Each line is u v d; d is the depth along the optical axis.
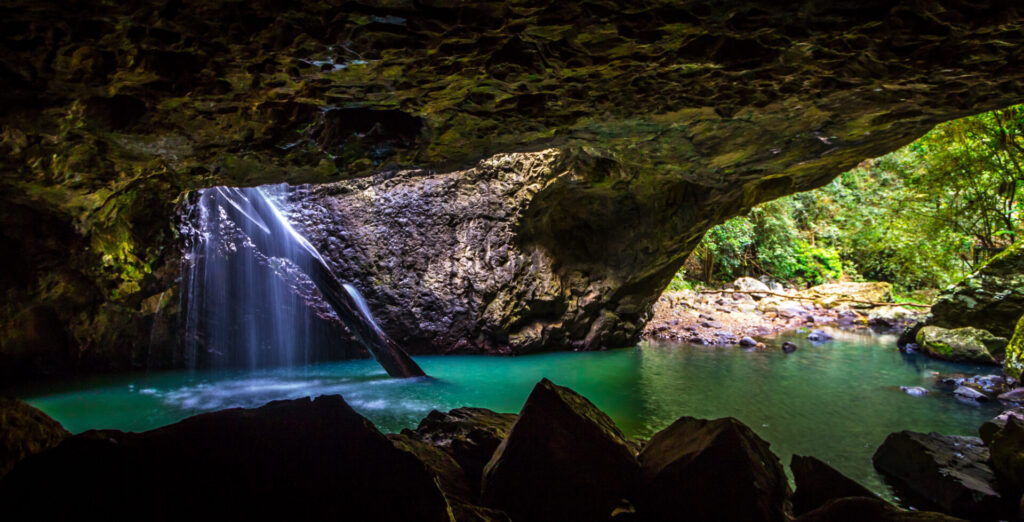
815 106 3.31
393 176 8.80
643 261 8.77
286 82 2.59
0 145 3.34
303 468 1.68
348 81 2.60
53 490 1.50
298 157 3.78
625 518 2.50
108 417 5.37
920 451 3.80
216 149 3.58
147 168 3.97
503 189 8.52
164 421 5.25
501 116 3.26
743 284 16.75
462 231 8.81
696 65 2.50
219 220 7.67
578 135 4.04
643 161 5.13
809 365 8.18
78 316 6.59
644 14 2.01
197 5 1.88
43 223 5.49
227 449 1.68
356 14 1.95
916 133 4.48
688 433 2.74
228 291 7.81
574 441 2.51
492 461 2.67
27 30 2.02
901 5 1.97
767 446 2.76
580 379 7.21
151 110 2.90
